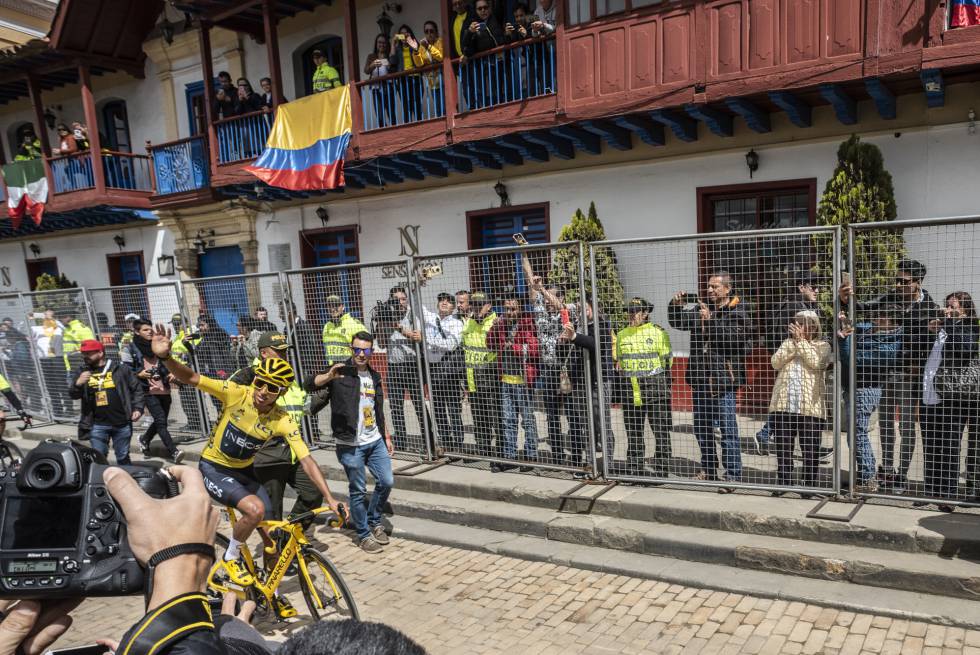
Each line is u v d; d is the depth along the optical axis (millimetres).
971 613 3803
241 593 3746
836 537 4543
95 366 7359
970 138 6676
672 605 4328
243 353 8008
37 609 1458
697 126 8070
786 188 7691
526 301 6094
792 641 3795
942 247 5684
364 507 5672
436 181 10375
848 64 6273
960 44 5805
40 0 15938
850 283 4750
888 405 4820
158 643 919
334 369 5574
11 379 11266
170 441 8250
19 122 16438
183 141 12414
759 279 5168
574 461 6066
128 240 14773
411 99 9742
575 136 8195
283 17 11570
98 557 1289
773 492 5250
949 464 4605
